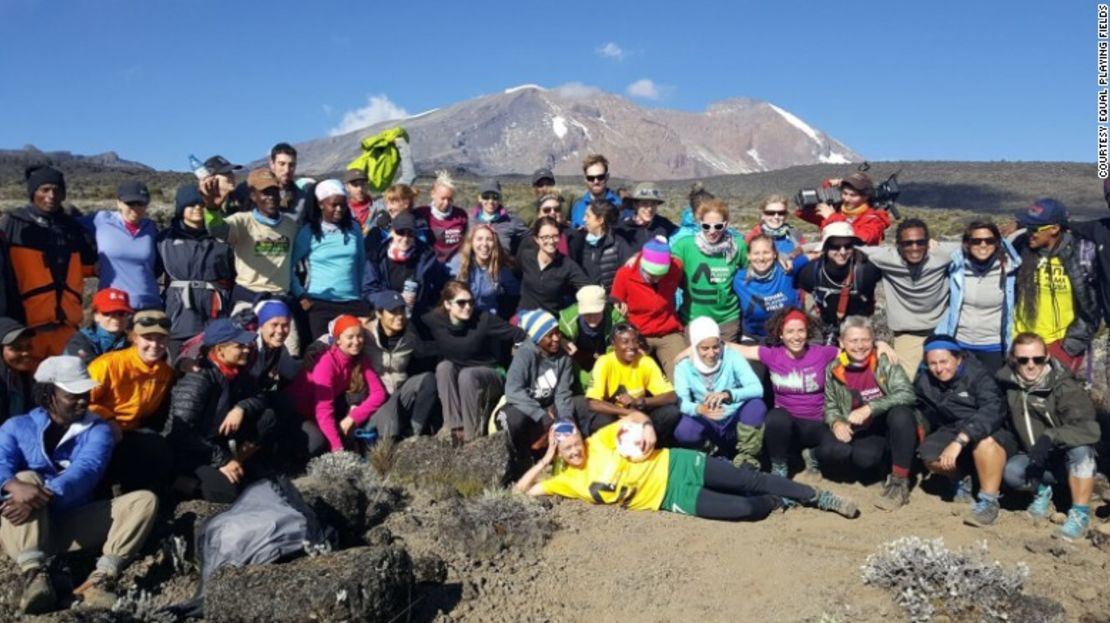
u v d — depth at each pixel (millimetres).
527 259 5520
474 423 4992
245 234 5234
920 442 4621
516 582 3811
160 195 25938
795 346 4844
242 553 3447
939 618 3475
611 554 4074
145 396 4160
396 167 7426
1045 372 4270
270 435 4512
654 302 5324
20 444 3562
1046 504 4391
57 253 4801
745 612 3607
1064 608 3549
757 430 4844
